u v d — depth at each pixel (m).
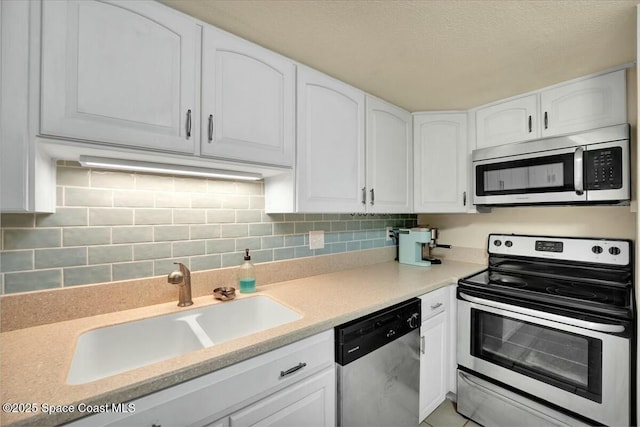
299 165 1.39
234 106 1.17
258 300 1.43
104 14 0.89
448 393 1.80
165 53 1.00
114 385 0.69
